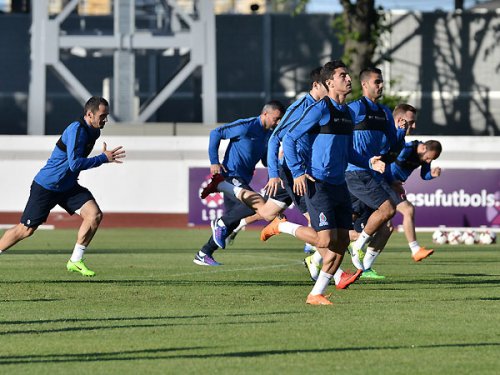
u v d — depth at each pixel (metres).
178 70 85.25
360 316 20.84
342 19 85.00
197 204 61.94
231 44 97.50
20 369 15.05
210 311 21.66
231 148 32.41
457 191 59.25
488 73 97.06
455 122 97.31
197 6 85.50
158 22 93.75
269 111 31.91
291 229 24.25
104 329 18.98
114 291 25.83
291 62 97.56
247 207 32.50
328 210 22.72
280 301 23.62
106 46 78.62
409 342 17.47
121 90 79.00
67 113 97.31
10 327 19.22
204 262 33.41
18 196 62.25
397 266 35.00
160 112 96.81
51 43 78.38
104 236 54.50
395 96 87.75
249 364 15.43
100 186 62.50
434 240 50.44
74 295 24.86
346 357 16.03
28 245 46.91
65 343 17.36
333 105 22.70
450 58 97.06
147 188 62.47
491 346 17.08
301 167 22.56
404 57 97.12
